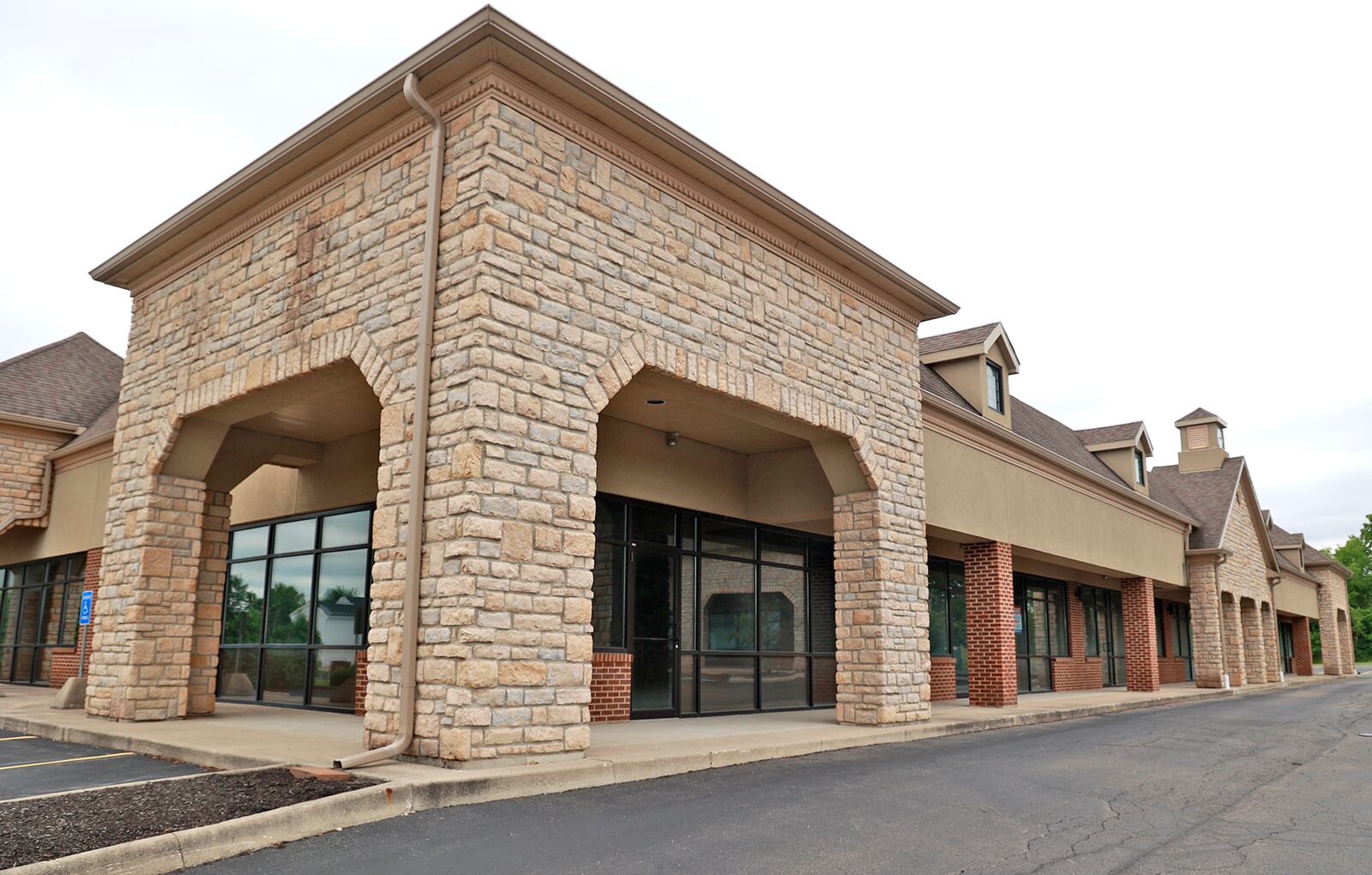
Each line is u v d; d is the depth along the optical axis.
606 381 9.48
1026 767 9.91
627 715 13.15
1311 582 43.62
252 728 11.30
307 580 15.30
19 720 12.34
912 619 13.72
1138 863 5.95
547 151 9.27
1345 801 8.14
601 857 5.84
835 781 8.73
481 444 8.26
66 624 20.33
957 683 20.11
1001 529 17.28
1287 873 5.72
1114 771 9.73
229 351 11.52
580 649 8.81
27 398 21.14
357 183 10.15
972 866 5.84
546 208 9.15
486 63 8.80
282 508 15.97
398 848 6.01
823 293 12.83
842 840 6.42
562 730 8.55
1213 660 26.94
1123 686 28.12
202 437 12.68
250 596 16.55
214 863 5.70
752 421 12.23
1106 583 27.34
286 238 10.96
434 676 8.13
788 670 16.19
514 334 8.65
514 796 7.65
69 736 11.23
